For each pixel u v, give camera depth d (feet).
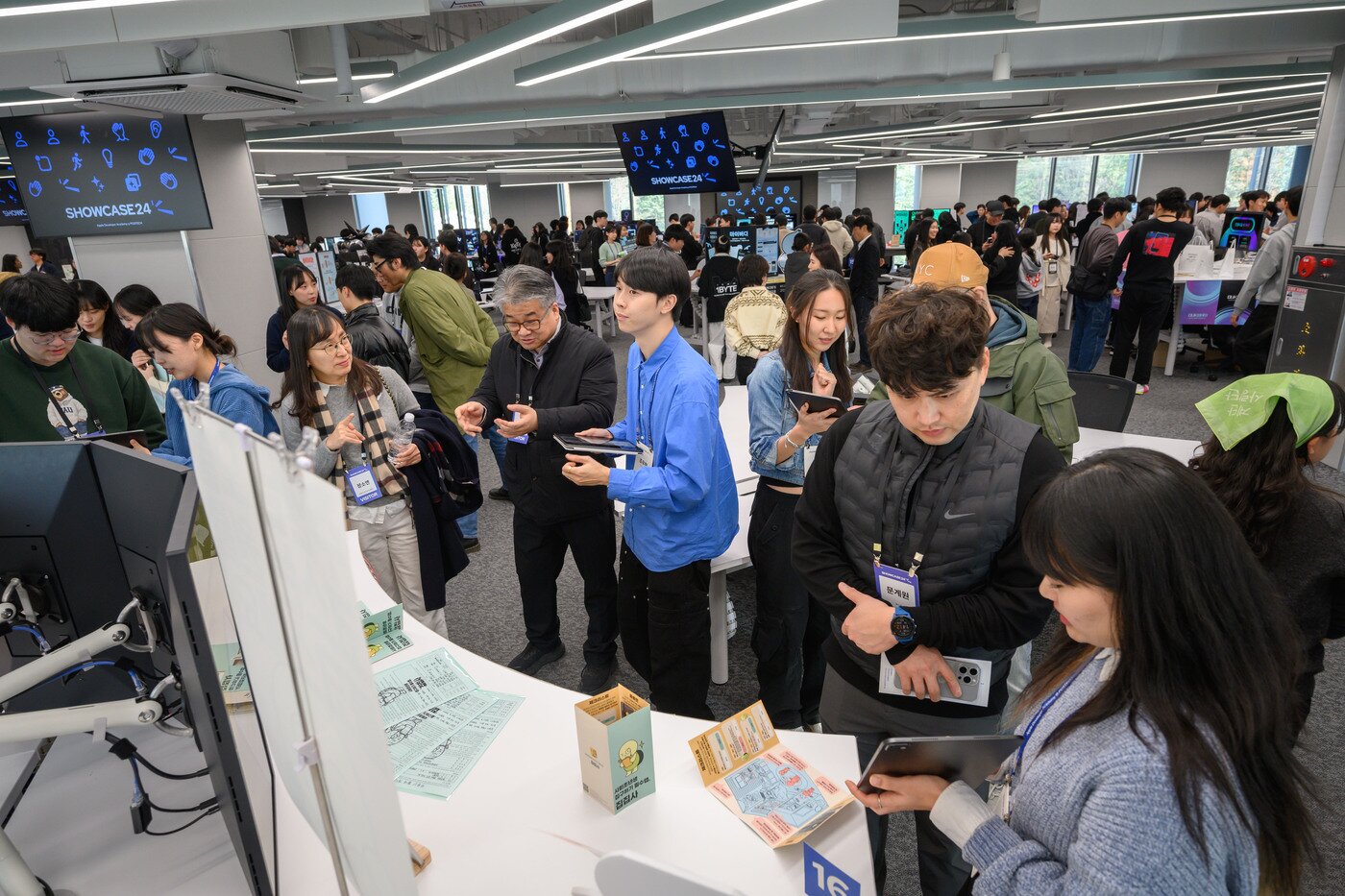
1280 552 4.47
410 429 7.84
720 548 6.43
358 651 1.84
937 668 3.99
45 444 3.90
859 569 4.43
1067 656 2.95
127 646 3.91
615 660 8.60
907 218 54.19
